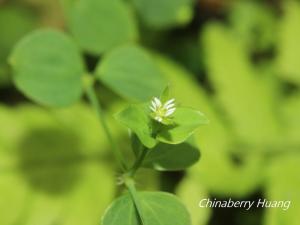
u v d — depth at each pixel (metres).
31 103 0.29
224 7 0.36
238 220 0.30
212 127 0.30
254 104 0.31
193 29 0.36
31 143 0.28
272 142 0.30
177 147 0.19
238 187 0.29
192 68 0.35
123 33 0.24
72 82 0.22
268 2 0.37
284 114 0.32
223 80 0.31
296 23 0.33
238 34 0.36
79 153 0.28
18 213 0.26
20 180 0.27
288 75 0.32
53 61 0.22
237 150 0.30
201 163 0.29
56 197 0.27
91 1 0.24
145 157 0.18
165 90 0.17
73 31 0.24
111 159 0.28
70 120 0.29
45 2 0.34
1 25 0.32
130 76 0.23
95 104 0.22
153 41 0.34
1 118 0.28
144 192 0.18
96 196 0.27
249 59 0.33
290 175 0.29
